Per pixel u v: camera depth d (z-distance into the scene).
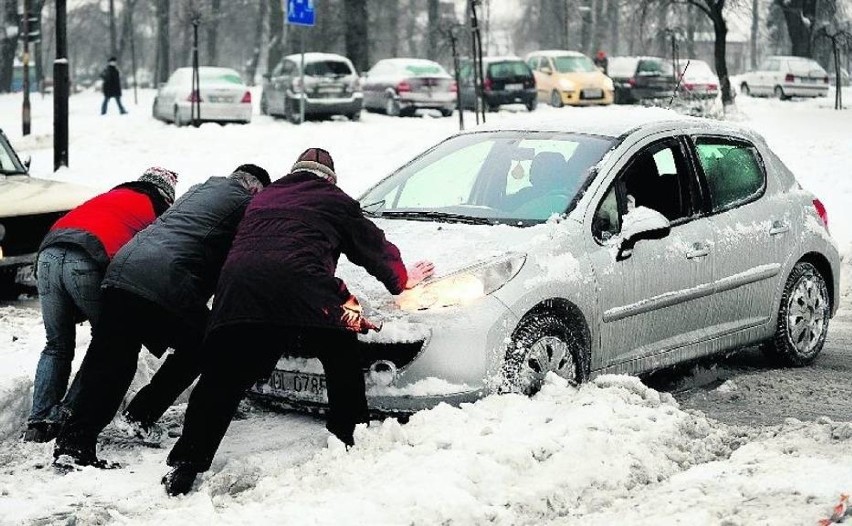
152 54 185.00
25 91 48.31
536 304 11.98
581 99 65.00
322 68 55.75
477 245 12.35
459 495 9.48
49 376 11.88
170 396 11.87
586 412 11.22
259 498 10.11
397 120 49.03
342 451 10.80
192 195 11.58
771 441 11.00
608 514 9.49
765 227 14.92
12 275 20.11
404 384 11.62
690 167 14.29
